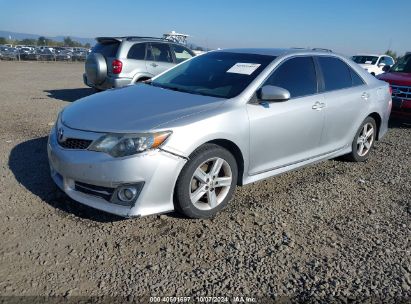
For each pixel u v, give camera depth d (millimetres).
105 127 3412
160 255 3170
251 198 4340
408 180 5207
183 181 3504
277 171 4441
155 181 3330
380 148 6727
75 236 3354
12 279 2779
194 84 4523
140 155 3266
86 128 3469
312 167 5512
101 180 3311
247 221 3805
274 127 4168
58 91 12484
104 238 3354
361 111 5406
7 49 32781
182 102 3898
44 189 4188
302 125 4496
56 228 3457
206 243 3377
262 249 3338
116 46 9578
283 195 4480
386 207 4340
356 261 3246
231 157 3840
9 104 9328
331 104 4871
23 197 3984
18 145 5719
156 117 3521
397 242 3582
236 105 3902
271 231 3643
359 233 3719
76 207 3844
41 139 6094
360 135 5668
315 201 4371
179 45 10594
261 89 4043
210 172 3729
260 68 4352
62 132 3633
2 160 5020
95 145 3350
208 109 3740
